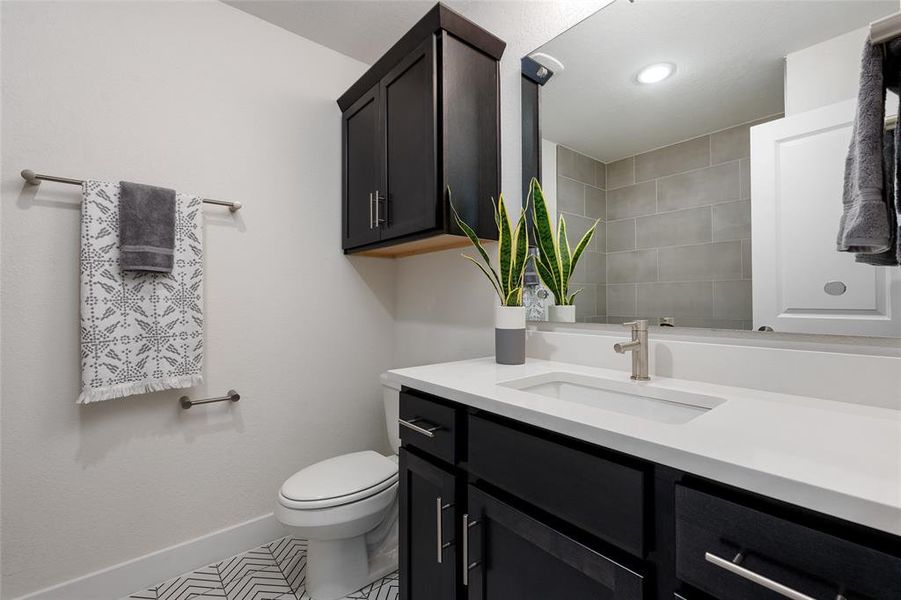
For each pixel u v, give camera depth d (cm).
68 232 140
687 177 110
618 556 66
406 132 154
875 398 80
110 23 148
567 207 138
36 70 135
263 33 184
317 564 145
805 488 48
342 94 201
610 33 127
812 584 47
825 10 88
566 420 73
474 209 149
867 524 43
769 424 70
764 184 96
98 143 145
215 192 170
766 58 97
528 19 151
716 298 105
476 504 92
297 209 193
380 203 169
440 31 141
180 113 162
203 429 167
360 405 214
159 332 148
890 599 42
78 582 138
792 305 92
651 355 114
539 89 147
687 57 111
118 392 139
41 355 135
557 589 76
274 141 186
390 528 167
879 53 80
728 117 103
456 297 182
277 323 187
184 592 148
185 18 164
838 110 85
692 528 57
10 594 129
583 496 70
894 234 79
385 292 224
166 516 157
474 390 96
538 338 145
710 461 55
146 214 144
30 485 133
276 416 186
